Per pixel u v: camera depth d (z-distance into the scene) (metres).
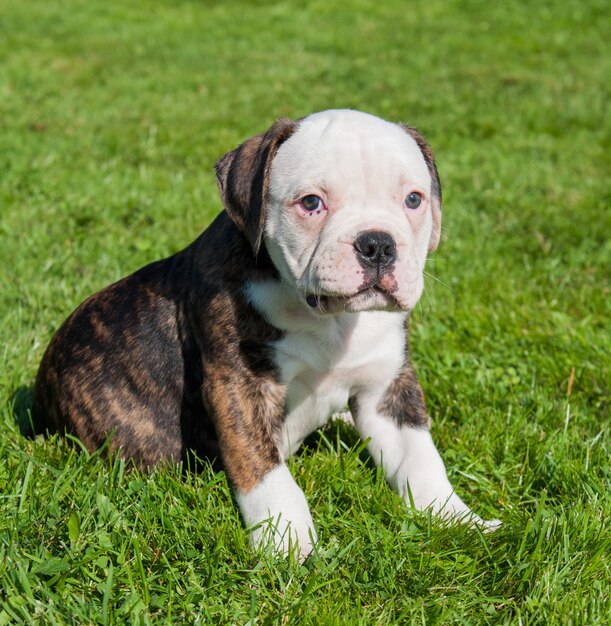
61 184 2.07
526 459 1.33
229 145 2.51
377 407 1.29
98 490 1.23
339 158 1.20
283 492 1.22
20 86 3.26
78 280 1.63
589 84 3.42
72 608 1.13
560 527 1.20
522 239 1.86
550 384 1.45
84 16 4.65
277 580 1.17
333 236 1.19
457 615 1.15
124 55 3.87
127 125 2.73
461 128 2.78
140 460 1.30
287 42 4.23
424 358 1.49
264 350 1.24
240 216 1.23
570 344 1.51
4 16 4.58
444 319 1.57
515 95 3.25
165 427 1.29
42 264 1.66
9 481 1.25
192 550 1.18
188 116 2.87
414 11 4.93
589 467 1.30
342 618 1.14
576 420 1.39
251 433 1.23
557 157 2.51
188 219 1.87
